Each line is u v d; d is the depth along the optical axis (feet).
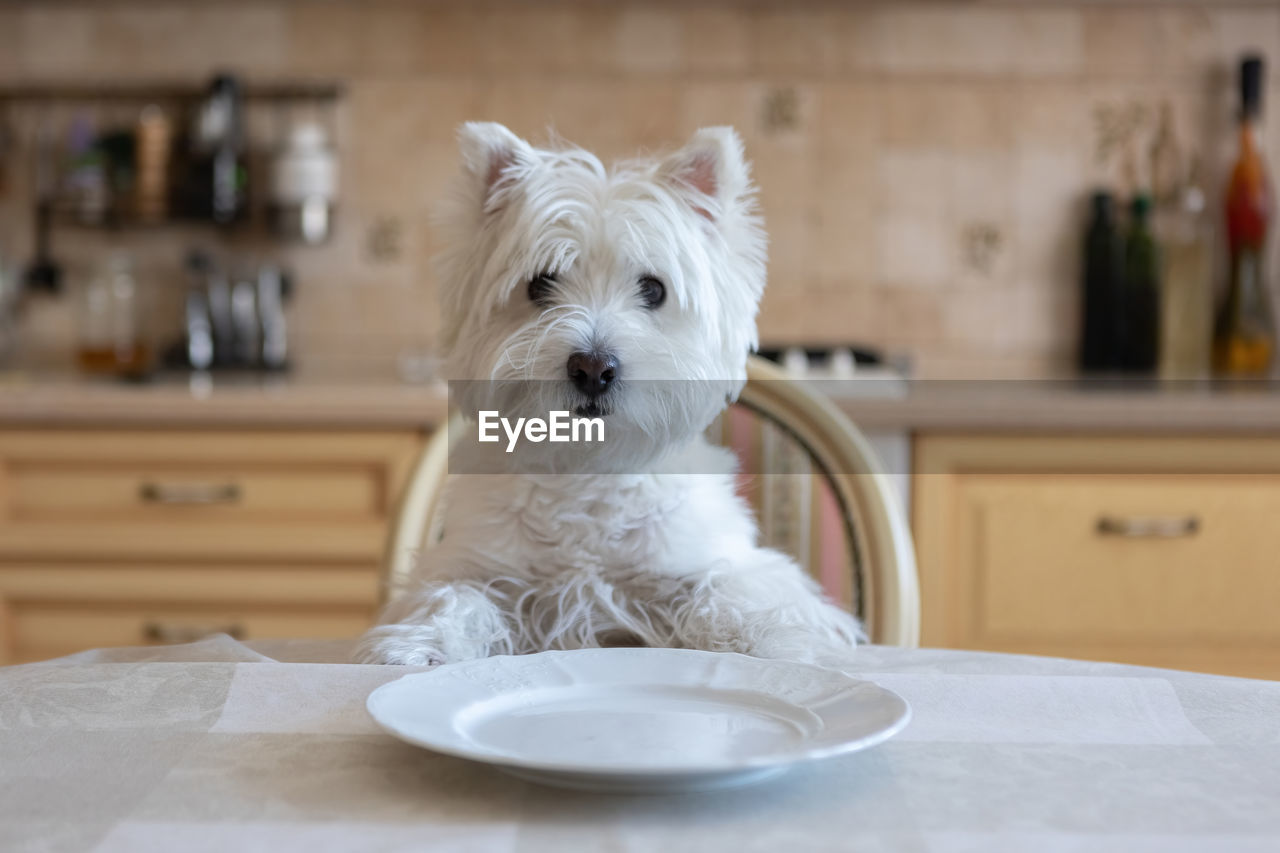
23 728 1.76
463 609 2.64
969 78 7.36
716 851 1.34
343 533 5.93
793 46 7.36
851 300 7.47
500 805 1.47
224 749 1.68
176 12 7.41
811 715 1.68
